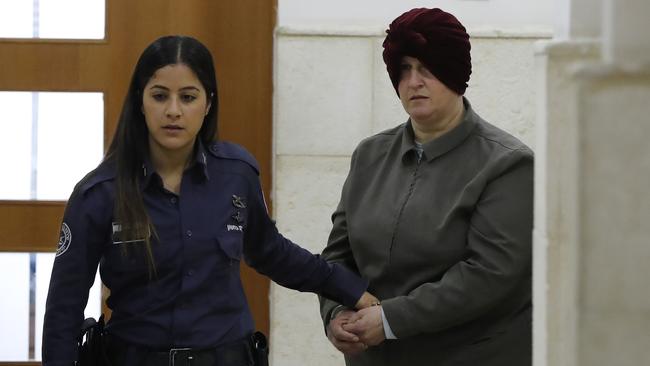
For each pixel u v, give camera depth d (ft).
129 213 15.96
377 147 18.24
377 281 17.53
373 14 24.26
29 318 25.16
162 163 16.60
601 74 11.20
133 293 16.28
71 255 16.08
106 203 16.16
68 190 25.04
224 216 16.61
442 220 16.71
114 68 24.82
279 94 24.22
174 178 16.65
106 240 16.24
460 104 17.25
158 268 16.11
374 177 18.01
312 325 24.73
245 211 16.99
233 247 16.52
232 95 24.85
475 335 16.85
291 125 24.29
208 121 17.12
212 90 16.81
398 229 17.04
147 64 16.34
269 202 24.91
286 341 24.73
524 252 16.30
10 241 24.97
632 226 11.30
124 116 16.52
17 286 25.08
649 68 11.12
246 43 24.81
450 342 16.90
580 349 11.45
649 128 11.18
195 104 16.37
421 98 16.84
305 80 24.21
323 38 24.16
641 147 11.23
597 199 11.33
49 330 16.10
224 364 16.37
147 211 16.20
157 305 16.16
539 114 12.91
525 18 24.40
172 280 16.21
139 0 24.77
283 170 24.38
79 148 24.99
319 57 24.17
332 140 24.31
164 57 16.24
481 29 24.22
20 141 24.93
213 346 16.28
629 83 11.18
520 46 24.29
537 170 13.10
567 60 12.13
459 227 16.67
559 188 12.29
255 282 25.09
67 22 24.82
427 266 16.85
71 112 24.95
